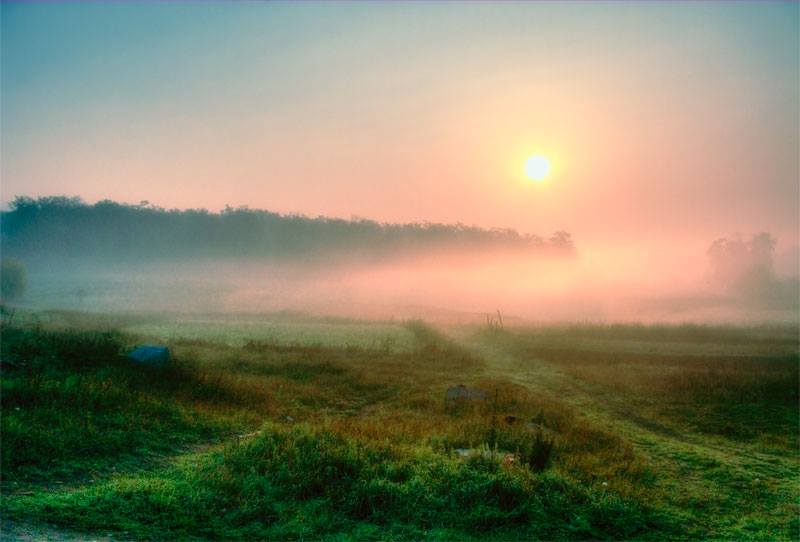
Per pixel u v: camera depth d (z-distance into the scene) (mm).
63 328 29688
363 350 31312
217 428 13766
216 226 108688
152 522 8141
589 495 10203
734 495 11875
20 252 88062
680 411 20141
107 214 99938
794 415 19578
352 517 8977
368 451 11117
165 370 17938
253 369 23422
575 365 29391
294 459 10406
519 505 9516
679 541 9312
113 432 11836
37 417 11875
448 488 9805
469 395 19969
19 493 8711
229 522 8391
